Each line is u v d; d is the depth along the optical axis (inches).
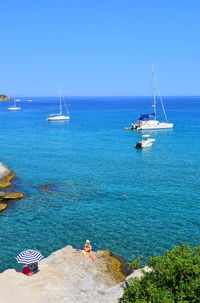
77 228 1115.3
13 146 2869.1
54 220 1184.2
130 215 1225.4
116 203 1357.0
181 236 1048.8
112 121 5172.2
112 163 2130.9
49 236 1056.8
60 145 2908.5
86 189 1553.9
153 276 457.4
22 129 4234.7
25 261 722.8
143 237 1043.3
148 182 1667.1
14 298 628.7
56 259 841.5
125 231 1087.6
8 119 5812.0
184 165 2049.7
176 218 1192.8
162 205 1328.7
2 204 1307.8
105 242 1010.7
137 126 3895.2
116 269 844.6
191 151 2519.7
